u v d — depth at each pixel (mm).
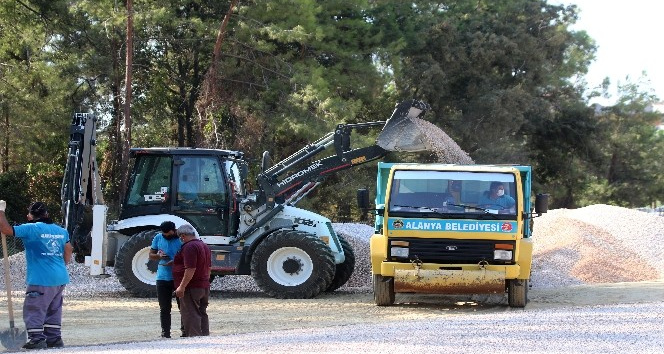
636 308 14156
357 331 11844
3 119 34844
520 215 16406
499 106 52188
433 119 53750
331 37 43594
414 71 50562
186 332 12984
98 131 40812
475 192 16578
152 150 20094
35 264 12125
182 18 39594
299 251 19484
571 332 11031
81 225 19156
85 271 23391
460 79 55094
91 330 14812
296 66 40219
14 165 42938
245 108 40562
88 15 38219
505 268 16281
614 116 68375
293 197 20766
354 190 43156
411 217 16516
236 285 21906
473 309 17156
